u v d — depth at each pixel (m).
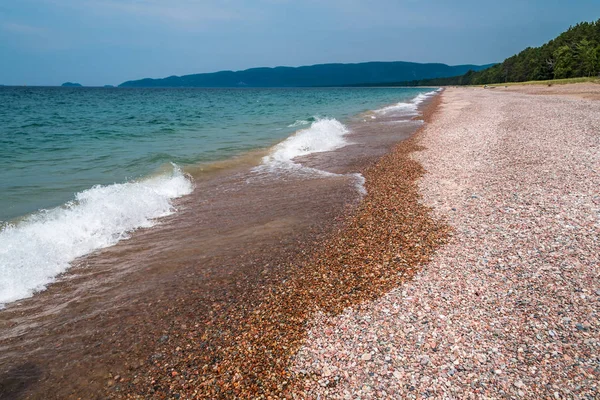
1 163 13.32
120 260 6.84
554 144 13.52
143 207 9.05
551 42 92.00
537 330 4.41
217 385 4.00
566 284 5.20
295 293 5.64
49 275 6.29
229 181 11.91
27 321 5.16
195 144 17.89
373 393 3.77
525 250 6.24
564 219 7.17
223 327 4.94
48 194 9.76
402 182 11.05
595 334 4.25
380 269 6.18
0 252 6.42
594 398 3.48
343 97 82.31
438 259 6.34
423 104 46.47
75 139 19.12
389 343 4.43
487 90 70.00
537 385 3.68
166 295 5.72
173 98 78.69
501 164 11.65
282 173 12.86
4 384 4.09
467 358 4.10
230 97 84.31
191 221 8.65
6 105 48.88
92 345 4.68
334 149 17.08
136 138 19.72
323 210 9.15
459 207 8.56
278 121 28.95
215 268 6.49
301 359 4.30
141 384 4.07
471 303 5.04
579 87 48.47
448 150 14.75
